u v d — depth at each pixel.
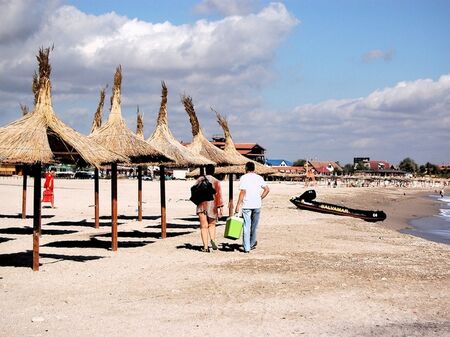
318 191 75.44
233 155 21.27
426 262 12.31
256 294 8.52
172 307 7.65
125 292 8.59
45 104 11.45
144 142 14.63
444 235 25.69
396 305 7.97
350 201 55.66
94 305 7.73
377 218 28.75
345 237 17.56
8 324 6.73
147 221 21.91
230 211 21.34
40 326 6.65
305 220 24.05
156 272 10.34
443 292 8.95
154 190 57.12
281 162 156.00
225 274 10.18
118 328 6.59
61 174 101.62
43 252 12.83
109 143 14.16
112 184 13.32
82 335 6.30
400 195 81.44
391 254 13.59
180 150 16.84
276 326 6.75
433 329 6.76
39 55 11.44
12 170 95.88
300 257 12.53
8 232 17.12
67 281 9.41
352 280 9.79
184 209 30.14
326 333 6.50
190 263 11.42
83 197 39.59
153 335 6.32
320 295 8.52
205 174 13.55
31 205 30.81
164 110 17.52
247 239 13.18
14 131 10.77
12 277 9.71
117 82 14.86
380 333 6.55
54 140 12.69
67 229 18.36
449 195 95.62
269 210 30.55
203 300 8.09
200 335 6.34
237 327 6.69
